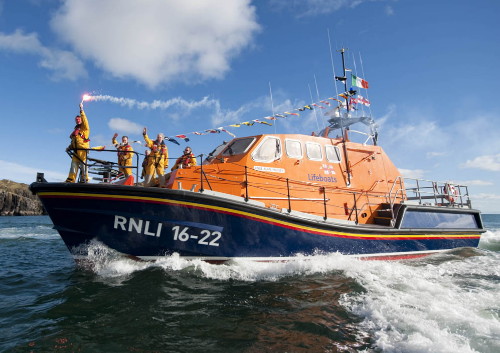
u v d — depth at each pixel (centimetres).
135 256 526
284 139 669
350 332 310
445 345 270
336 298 411
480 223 904
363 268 567
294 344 285
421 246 738
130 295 414
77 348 282
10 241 1409
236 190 596
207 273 504
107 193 490
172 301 394
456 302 395
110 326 326
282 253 571
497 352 260
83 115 549
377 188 771
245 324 329
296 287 456
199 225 522
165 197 503
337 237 623
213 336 302
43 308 387
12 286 516
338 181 709
